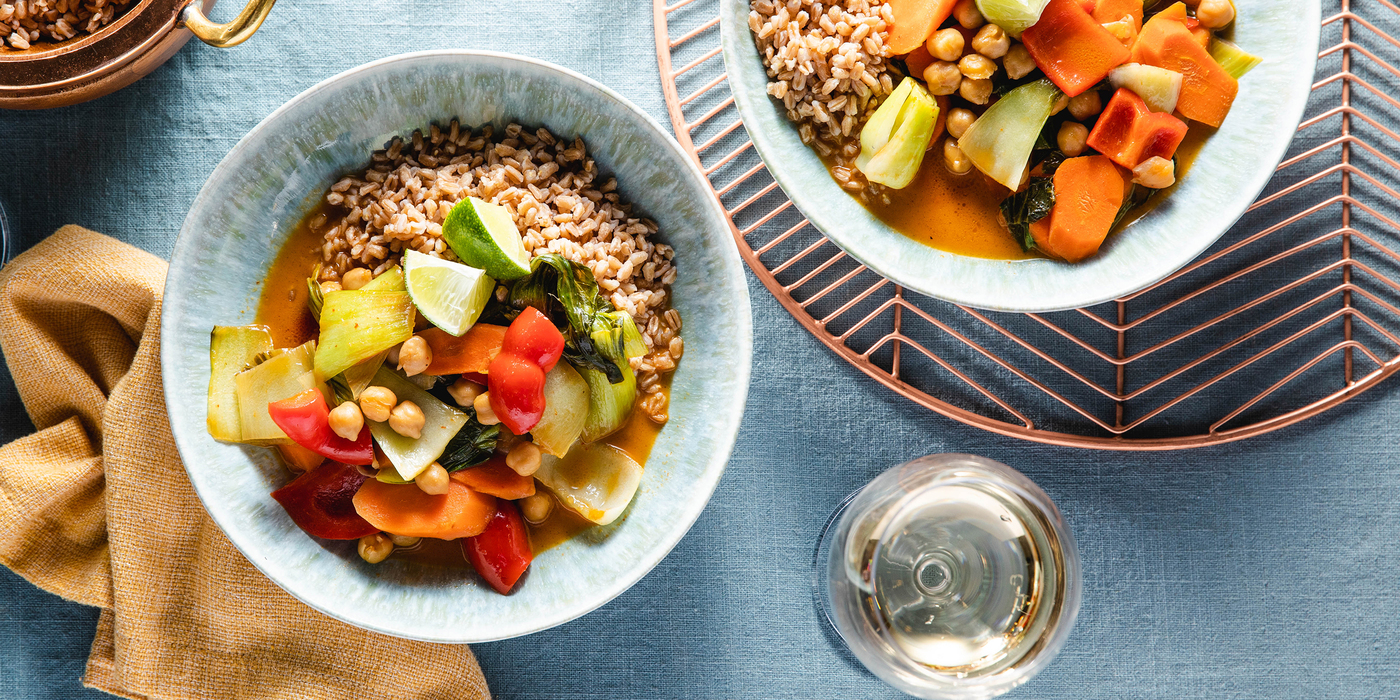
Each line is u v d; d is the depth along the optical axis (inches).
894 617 31.3
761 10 30.9
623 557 30.3
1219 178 30.8
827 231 30.5
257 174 29.5
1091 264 30.9
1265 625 33.5
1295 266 33.1
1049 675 33.4
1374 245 32.6
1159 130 30.2
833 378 33.0
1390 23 32.6
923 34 30.3
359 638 32.2
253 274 30.1
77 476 31.8
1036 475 33.3
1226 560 33.5
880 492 31.1
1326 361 33.1
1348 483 33.3
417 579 30.2
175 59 32.2
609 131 30.1
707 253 30.3
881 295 33.0
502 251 29.1
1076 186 30.5
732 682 33.1
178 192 32.4
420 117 30.2
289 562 29.8
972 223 31.3
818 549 33.1
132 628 31.7
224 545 31.7
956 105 31.0
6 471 31.5
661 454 30.6
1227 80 30.5
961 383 33.1
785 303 32.5
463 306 29.0
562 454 29.8
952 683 30.8
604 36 32.7
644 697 33.1
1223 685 33.4
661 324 30.7
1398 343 32.9
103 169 32.4
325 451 29.4
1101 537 33.3
